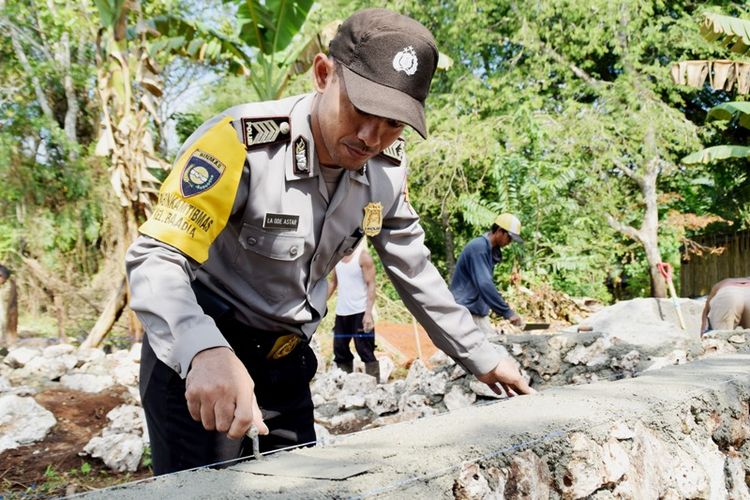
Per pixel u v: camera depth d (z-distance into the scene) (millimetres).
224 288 1680
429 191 14047
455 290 5480
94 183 12781
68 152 13922
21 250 12062
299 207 1632
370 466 1115
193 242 1398
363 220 1756
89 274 12562
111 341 7609
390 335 8586
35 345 7898
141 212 7094
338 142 1530
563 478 1370
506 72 15344
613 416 1535
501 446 1254
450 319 1890
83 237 12750
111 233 12078
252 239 1621
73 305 10719
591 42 13922
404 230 1875
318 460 1165
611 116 13711
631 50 13883
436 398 4340
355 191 1724
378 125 1470
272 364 1779
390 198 1819
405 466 1120
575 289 12844
